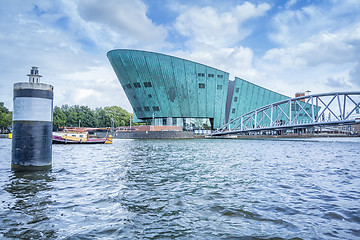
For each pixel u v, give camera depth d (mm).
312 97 66812
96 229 6051
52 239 5426
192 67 94312
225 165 17922
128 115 152500
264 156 25562
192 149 35344
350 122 59156
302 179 12578
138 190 9992
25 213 7047
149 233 5867
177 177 12930
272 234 5852
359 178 12945
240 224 6488
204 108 99875
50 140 13203
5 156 22766
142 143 55094
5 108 115000
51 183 10812
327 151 34781
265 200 8711
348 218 6914
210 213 7332
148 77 92188
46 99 12633
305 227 6277
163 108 96000
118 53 90375
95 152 30734
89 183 11172
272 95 119062
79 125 120688
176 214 7223
